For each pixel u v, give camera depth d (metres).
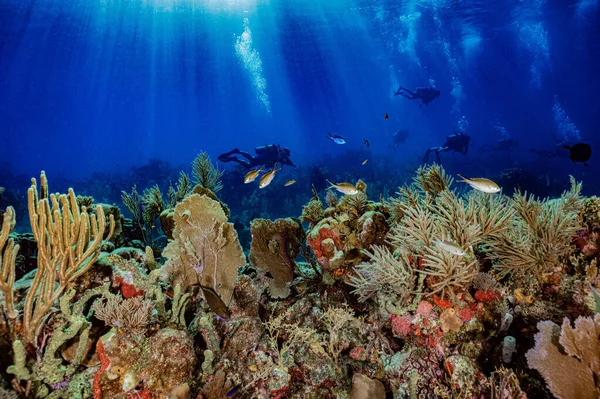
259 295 4.36
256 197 19.61
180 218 3.50
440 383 2.88
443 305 3.09
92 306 2.75
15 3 30.19
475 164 30.62
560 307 2.95
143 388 2.56
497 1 28.69
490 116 84.81
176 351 2.62
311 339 3.56
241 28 40.25
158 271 3.06
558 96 75.88
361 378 2.90
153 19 36.88
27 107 84.19
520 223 3.65
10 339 2.39
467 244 3.19
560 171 29.22
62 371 2.43
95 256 2.65
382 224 4.29
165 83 70.50
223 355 3.22
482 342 3.01
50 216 2.35
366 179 23.84
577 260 3.20
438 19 33.78
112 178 32.09
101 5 32.75
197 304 3.63
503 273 3.41
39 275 2.35
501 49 49.75
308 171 24.61
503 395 2.49
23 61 51.03
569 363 2.21
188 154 87.19
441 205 3.89
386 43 44.75
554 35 42.91
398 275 3.20
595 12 32.34
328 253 4.10
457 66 63.44
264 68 60.81
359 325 3.70
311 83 75.06
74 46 45.31
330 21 35.62
